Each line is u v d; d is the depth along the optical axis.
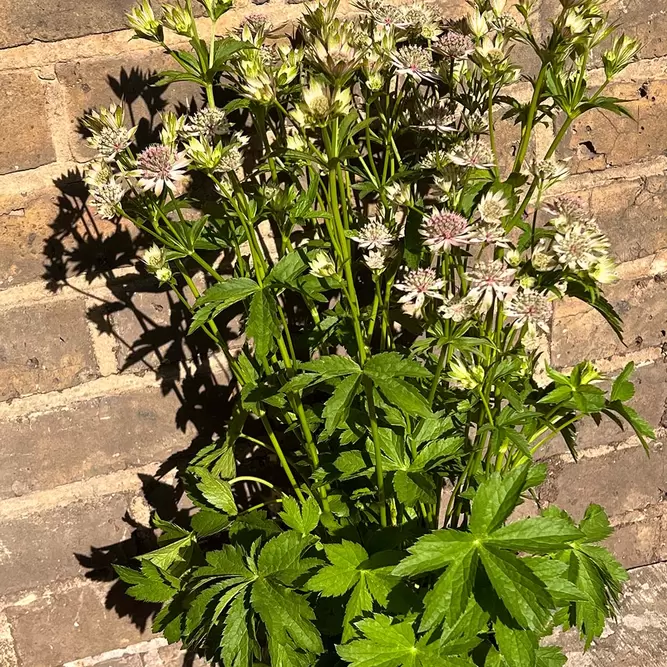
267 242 1.27
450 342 0.96
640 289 1.48
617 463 1.58
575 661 1.42
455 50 1.05
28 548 1.29
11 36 1.06
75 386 1.24
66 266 1.18
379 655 0.99
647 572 1.64
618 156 1.38
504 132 1.30
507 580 0.91
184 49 1.13
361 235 1.03
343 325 1.14
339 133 0.97
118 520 1.33
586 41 0.99
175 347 1.27
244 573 1.04
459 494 1.09
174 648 1.42
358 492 1.13
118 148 1.00
